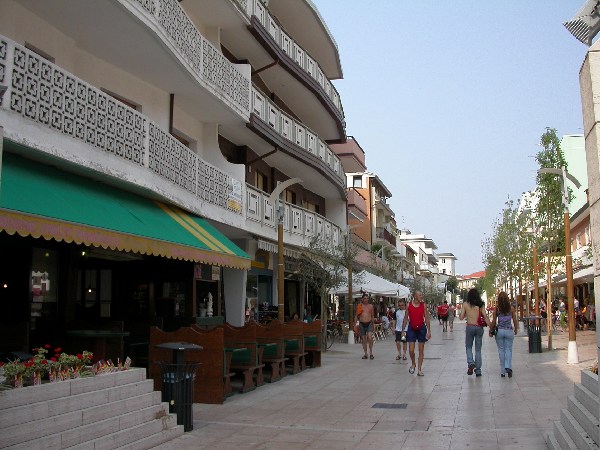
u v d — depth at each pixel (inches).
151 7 505.7
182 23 588.1
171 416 350.9
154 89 653.3
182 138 760.3
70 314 531.8
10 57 359.6
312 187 1289.4
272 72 997.8
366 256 1684.3
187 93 678.5
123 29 504.7
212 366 461.1
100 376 303.9
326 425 379.2
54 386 270.7
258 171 995.3
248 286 967.0
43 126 390.3
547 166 1087.6
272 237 906.1
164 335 469.7
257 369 551.8
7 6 437.7
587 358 761.0
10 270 487.2
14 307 484.4
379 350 983.0
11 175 368.8
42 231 331.3
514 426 363.6
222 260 585.6
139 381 334.6
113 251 585.3
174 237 502.6
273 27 928.3
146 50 549.6
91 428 281.4
